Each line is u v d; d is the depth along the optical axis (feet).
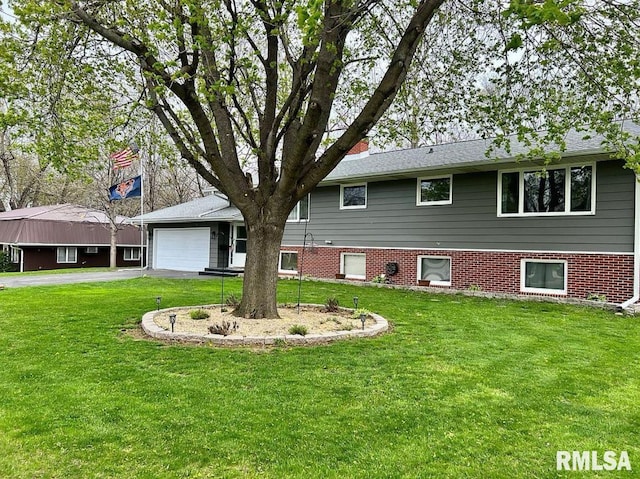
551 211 36.09
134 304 29.94
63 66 23.53
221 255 62.95
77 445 10.21
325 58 19.53
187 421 11.57
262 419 11.79
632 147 20.74
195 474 9.16
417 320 25.94
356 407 12.72
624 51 21.75
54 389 13.69
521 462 9.92
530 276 37.42
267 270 24.32
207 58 21.30
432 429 11.44
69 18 19.80
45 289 39.65
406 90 29.63
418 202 44.09
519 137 25.61
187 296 34.91
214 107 24.13
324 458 9.93
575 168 34.88
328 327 22.48
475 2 24.43
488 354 18.63
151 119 29.63
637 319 27.63
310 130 20.27
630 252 32.17
